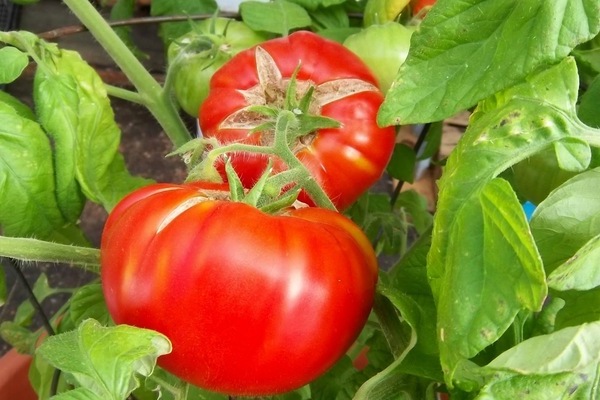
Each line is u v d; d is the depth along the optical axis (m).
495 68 0.30
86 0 0.44
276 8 0.50
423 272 0.37
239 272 0.30
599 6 0.28
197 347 0.31
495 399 0.26
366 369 0.40
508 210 0.26
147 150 0.87
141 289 0.31
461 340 0.27
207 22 0.50
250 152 0.35
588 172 0.30
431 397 0.33
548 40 0.29
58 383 0.45
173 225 0.31
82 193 0.41
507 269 0.26
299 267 0.31
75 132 0.39
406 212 0.61
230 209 0.31
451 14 0.31
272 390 0.33
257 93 0.40
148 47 0.89
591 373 0.26
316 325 0.31
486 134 0.29
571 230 0.29
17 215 0.39
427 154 0.55
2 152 0.37
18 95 0.85
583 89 0.43
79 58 0.41
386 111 0.32
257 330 0.31
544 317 0.31
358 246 0.33
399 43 0.44
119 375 0.29
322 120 0.38
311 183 0.35
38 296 0.54
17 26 0.87
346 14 0.54
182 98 0.49
